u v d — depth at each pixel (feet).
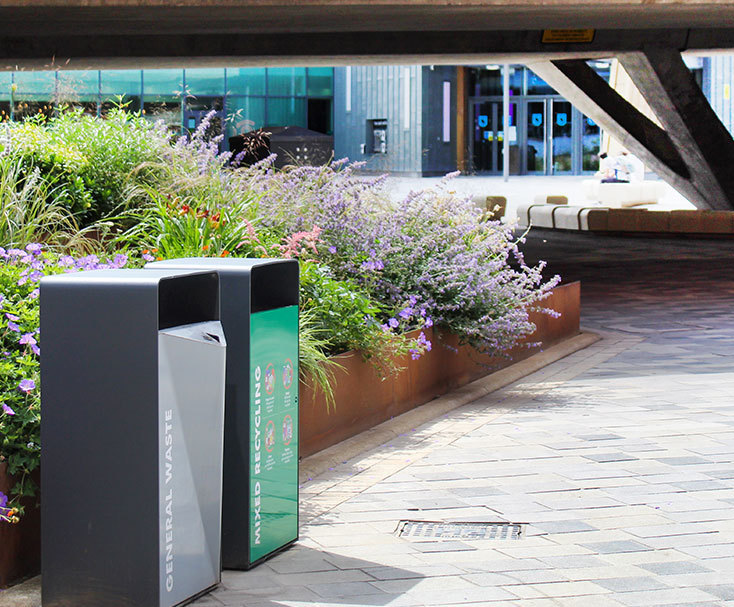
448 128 190.49
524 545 17.03
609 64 187.62
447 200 31.35
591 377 32.09
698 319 44.11
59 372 14.02
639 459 22.24
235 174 29.50
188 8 50.57
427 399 27.99
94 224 27.25
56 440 14.08
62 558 14.17
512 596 14.85
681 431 24.77
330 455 22.27
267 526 16.34
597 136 192.95
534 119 194.70
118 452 13.84
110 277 13.80
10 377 16.33
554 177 187.83
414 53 68.90
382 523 18.21
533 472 21.30
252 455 15.87
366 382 24.68
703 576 15.61
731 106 177.58
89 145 33.19
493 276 30.40
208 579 14.88
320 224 27.71
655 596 14.83
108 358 13.82
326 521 18.35
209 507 14.78
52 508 14.15
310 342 22.31
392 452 23.06
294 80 186.60
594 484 20.43
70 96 36.45
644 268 63.57
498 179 178.60
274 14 54.13
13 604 14.47
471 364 30.83
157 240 24.18
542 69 81.71
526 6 54.49
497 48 70.23
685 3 55.72
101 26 57.52
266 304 16.17
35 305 18.17
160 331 13.65
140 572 13.85
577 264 65.82
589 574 15.71
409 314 26.04
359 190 29.40
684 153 80.23
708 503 19.20
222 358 14.73
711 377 31.76
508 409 27.53
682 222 83.87
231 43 65.92
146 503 13.76
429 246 29.73
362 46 67.82
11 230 23.15
